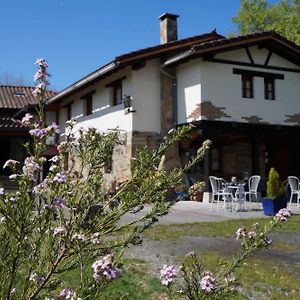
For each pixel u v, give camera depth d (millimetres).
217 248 6715
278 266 5664
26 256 1987
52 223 2068
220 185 13305
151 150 2459
